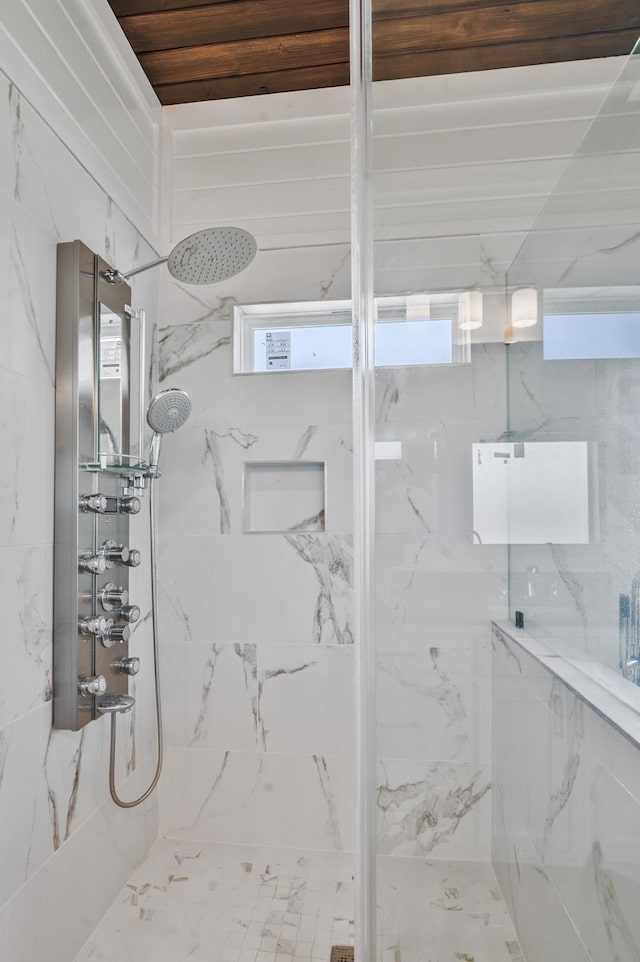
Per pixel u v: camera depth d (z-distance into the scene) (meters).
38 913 1.22
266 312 2.01
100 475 1.45
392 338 0.81
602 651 0.68
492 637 0.76
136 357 1.58
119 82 1.69
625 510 0.66
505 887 0.74
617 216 0.68
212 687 1.90
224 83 1.89
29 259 1.24
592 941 0.67
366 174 0.86
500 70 0.78
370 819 0.82
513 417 0.75
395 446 0.81
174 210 1.99
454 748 0.78
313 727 1.85
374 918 0.81
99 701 1.38
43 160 1.30
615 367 0.68
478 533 0.77
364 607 0.83
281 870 1.71
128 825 1.67
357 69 0.90
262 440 1.92
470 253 0.78
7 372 1.16
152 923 1.48
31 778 1.21
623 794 0.64
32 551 1.24
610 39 0.71
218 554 1.91
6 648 1.15
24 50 1.23
